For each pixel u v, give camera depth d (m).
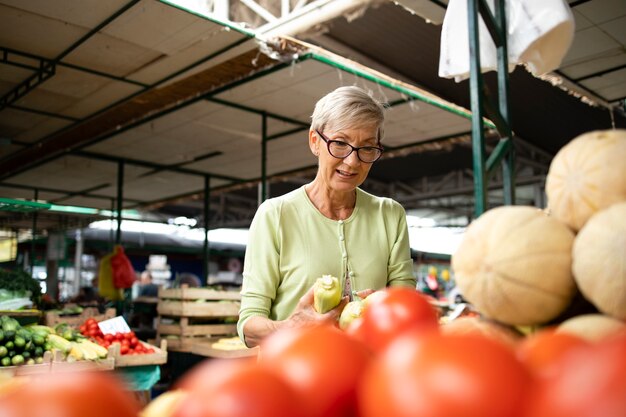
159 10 3.49
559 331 0.60
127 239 17.47
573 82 4.65
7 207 4.85
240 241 20.17
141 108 5.53
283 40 3.92
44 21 3.66
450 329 0.86
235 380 0.50
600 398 0.36
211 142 6.74
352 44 6.15
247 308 1.93
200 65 4.37
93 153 7.33
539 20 2.63
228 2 3.72
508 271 0.82
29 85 4.71
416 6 3.54
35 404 0.45
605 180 0.84
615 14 3.61
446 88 6.84
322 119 1.89
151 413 0.65
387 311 0.84
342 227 2.05
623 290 0.70
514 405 0.42
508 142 2.55
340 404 0.53
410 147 6.78
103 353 4.34
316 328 0.62
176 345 5.71
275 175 8.73
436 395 0.43
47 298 7.11
